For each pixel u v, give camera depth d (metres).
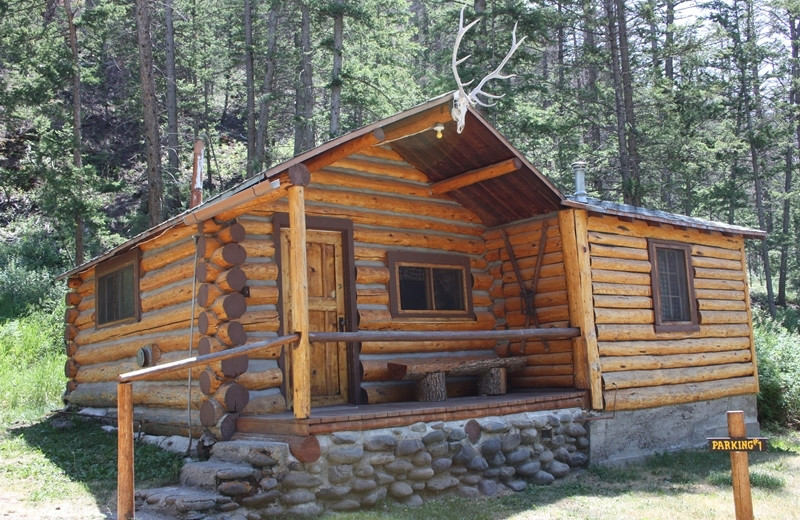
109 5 21.67
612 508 7.13
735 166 29.86
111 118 31.27
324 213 9.09
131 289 10.29
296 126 24.92
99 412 10.99
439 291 10.29
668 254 11.15
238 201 7.06
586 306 9.55
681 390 10.50
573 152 23.58
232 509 6.29
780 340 15.16
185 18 31.05
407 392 9.38
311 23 26.38
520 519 6.71
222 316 7.82
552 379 9.93
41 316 17.41
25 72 20.95
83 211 19.69
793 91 32.72
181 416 8.38
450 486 7.50
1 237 23.08
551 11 20.64
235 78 37.47
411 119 7.74
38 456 8.69
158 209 19.08
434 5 28.62
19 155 23.41
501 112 19.98
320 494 6.66
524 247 10.44
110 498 6.93
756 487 8.10
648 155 23.47
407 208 9.95
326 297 9.05
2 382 13.14
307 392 6.73
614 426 9.55
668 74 30.73
